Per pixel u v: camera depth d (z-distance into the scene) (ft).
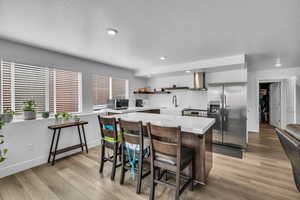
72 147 9.62
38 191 6.12
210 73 14.03
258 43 7.88
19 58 7.99
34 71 8.85
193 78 15.81
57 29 6.36
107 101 13.51
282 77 14.82
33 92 8.83
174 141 6.85
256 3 4.50
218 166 8.21
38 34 6.84
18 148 7.78
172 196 5.77
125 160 6.98
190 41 7.72
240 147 11.05
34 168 8.11
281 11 4.91
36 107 8.96
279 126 17.29
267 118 22.41
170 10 4.93
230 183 6.59
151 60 11.72
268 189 6.15
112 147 7.14
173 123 6.53
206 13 5.09
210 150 7.49
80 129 10.93
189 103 16.24
